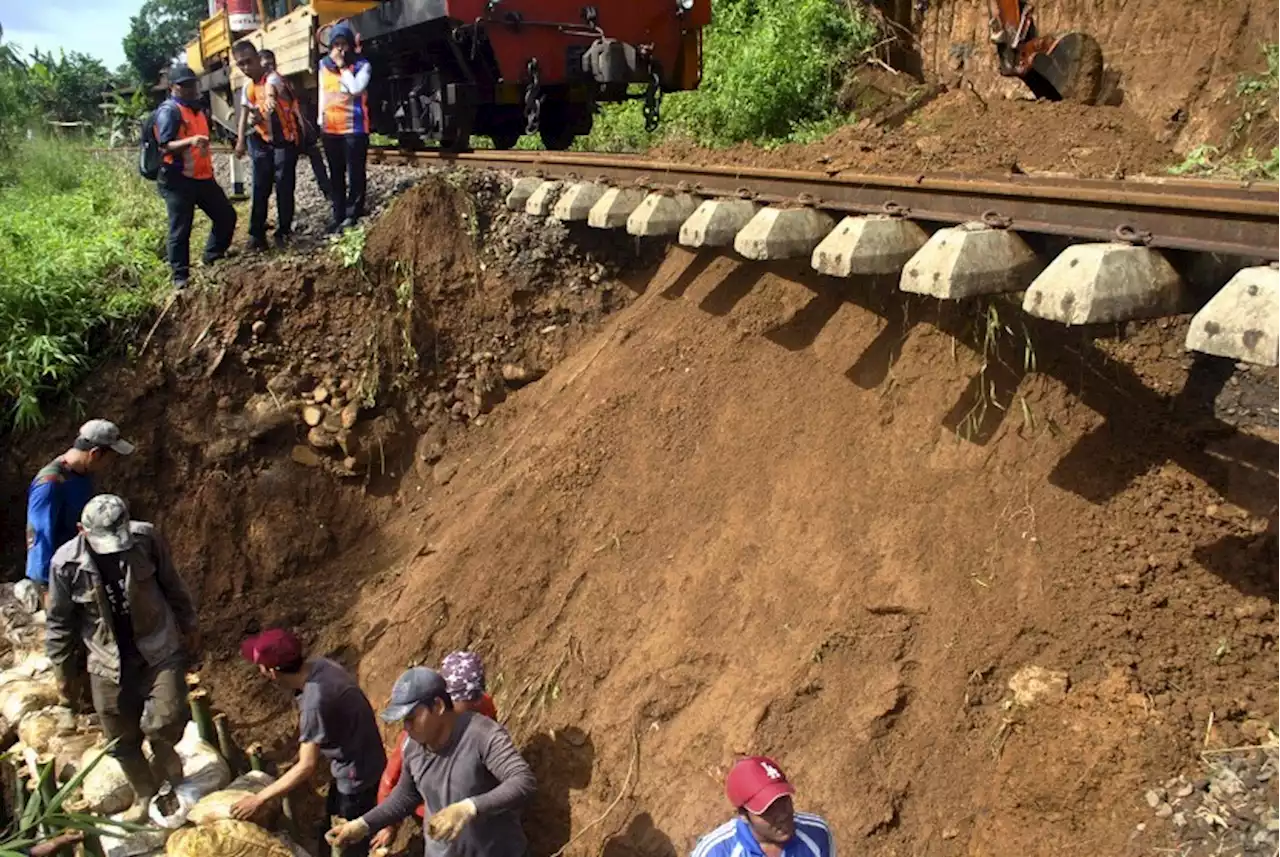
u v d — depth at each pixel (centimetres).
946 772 335
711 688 405
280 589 588
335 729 400
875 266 404
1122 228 336
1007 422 398
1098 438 377
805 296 504
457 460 620
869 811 338
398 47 905
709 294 557
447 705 354
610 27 845
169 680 426
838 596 396
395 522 611
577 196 615
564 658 459
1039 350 402
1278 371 366
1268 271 283
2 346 627
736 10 1174
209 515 600
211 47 1295
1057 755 317
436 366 643
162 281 679
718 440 489
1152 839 289
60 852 376
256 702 531
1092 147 606
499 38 801
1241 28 617
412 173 779
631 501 498
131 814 439
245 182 1019
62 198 959
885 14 929
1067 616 345
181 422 624
